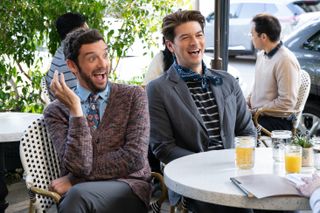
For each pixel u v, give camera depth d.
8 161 4.12
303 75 4.35
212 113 2.85
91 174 2.42
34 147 2.51
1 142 3.17
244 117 3.01
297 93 4.23
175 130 2.80
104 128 2.49
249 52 5.52
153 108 2.81
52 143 2.57
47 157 2.55
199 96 2.86
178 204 2.71
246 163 2.26
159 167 3.52
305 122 4.99
